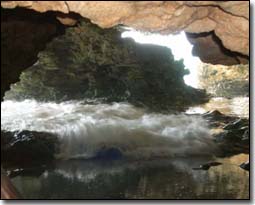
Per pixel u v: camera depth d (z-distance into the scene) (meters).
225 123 17.41
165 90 19.88
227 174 11.22
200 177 10.91
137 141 15.23
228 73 23.69
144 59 19.70
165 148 14.83
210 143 15.23
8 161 12.02
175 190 9.52
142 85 19.50
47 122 15.73
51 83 19.41
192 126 16.67
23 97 19.45
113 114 17.30
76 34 18.50
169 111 19.16
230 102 22.05
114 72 19.53
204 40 8.30
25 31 8.10
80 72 19.38
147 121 16.95
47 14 7.99
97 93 19.53
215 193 9.24
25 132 13.55
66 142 14.13
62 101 19.41
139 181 10.50
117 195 9.08
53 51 18.84
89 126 15.43
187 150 14.90
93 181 10.48
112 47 19.27
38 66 19.11
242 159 13.48
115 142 14.78
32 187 9.75
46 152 13.05
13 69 8.34
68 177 10.88
